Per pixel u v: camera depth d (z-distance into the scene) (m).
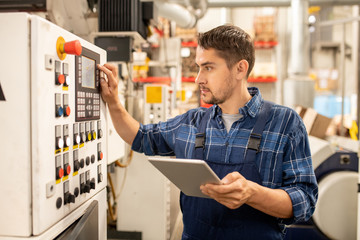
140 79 4.60
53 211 0.89
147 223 2.70
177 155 1.37
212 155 1.24
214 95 1.18
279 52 6.05
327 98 6.05
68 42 0.89
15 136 0.81
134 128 1.45
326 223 2.34
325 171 2.51
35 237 0.82
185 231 1.28
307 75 4.19
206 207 1.20
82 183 1.06
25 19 0.78
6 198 0.82
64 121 0.94
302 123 1.22
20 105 0.80
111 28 2.14
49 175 0.86
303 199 1.09
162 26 5.37
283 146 1.17
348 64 6.23
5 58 0.80
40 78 0.81
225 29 1.18
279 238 1.18
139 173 2.70
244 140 1.21
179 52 4.05
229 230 1.17
